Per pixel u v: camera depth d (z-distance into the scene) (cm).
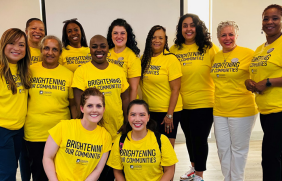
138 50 242
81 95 172
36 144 196
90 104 166
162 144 176
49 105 193
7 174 180
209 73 242
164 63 227
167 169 178
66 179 167
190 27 239
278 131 184
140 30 370
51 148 167
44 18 365
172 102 225
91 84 188
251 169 287
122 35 225
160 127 233
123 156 177
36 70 198
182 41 254
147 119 177
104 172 202
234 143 218
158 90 230
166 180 174
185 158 329
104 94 189
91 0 363
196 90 238
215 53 247
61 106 200
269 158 188
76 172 170
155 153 174
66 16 365
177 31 253
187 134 259
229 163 225
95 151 172
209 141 402
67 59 244
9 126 181
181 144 393
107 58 229
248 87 199
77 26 253
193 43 248
